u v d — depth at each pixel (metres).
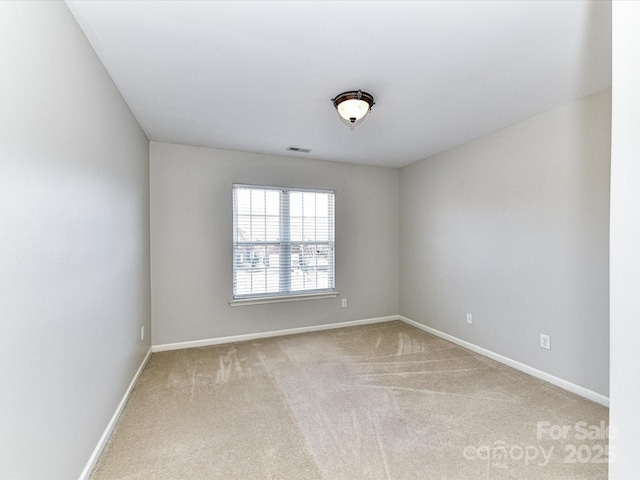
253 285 3.75
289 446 1.77
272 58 1.82
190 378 2.64
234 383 2.55
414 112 2.59
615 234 0.78
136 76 2.00
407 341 3.60
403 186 4.45
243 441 1.82
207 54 1.79
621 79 0.76
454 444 1.78
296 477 1.54
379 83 2.12
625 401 0.75
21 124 1.05
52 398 1.24
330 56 1.81
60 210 1.31
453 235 3.55
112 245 1.98
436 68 1.94
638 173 0.72
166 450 1.74
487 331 3.11
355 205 4.28
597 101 2.23
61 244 1.32
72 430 1.41
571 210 2.38
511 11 1.46
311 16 1.48
